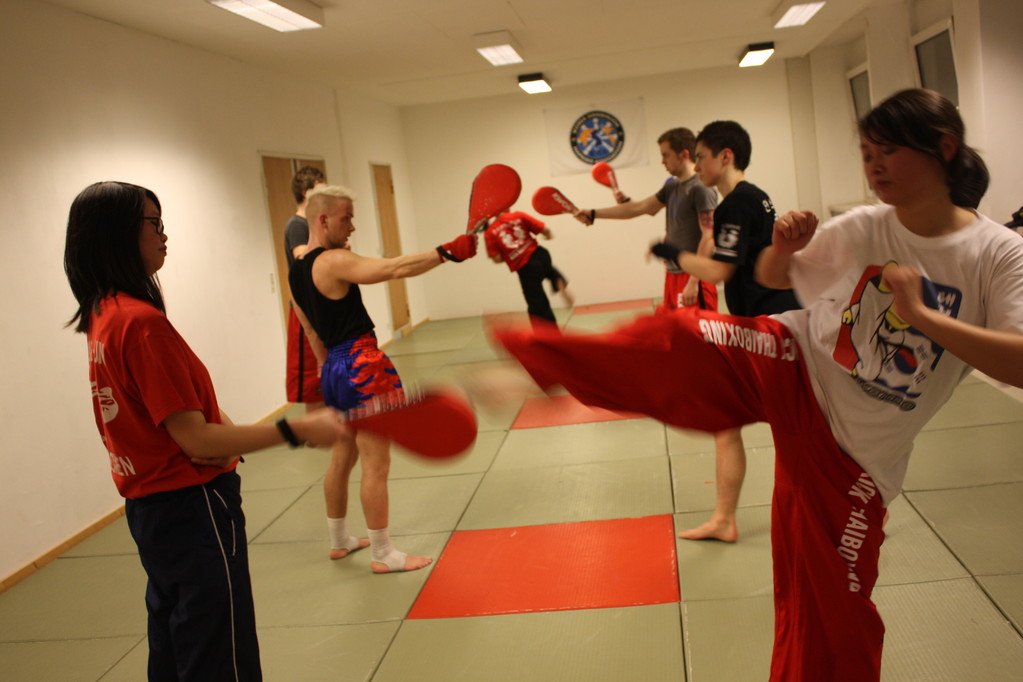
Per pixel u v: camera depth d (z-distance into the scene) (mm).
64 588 3770
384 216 10461
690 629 2754
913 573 2994
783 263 1679
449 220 11594
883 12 8141
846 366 1591
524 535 3703
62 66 4664
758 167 10914
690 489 4016
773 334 1611
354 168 9570
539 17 6711
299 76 8062
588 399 1626
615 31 7641
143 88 5457
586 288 11422
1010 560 2988
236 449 1747
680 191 4023
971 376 5570
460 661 2730
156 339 1779
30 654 3154
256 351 6746
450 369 7840
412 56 7688
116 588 3709
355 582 3434
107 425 1848
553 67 9312
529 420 5652
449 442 1441
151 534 1859
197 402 1814
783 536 1751
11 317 4078
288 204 7676
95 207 1834
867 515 1678
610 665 2604
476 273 11633
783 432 1663
